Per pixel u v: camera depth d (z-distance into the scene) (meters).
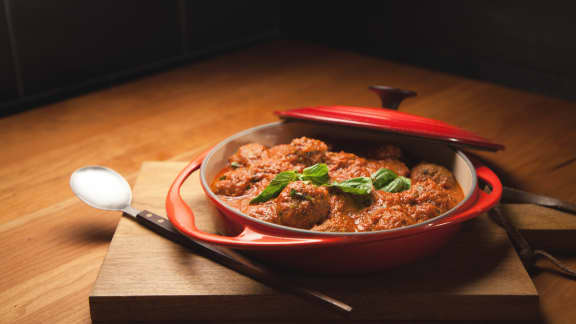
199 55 2.08
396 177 0.97
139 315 0.87
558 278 0.96
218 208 0.87
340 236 0.77
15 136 1.47
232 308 0.87
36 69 1.66
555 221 1.04
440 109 1.62
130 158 1.36
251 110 1.63
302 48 2.18
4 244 1.04
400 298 0.85
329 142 1.16
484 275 0.89
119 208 1.06
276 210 0.87
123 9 1.81
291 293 0.84
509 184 1.23
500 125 1.52
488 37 1.85
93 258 1.01
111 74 1.85
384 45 2.09
